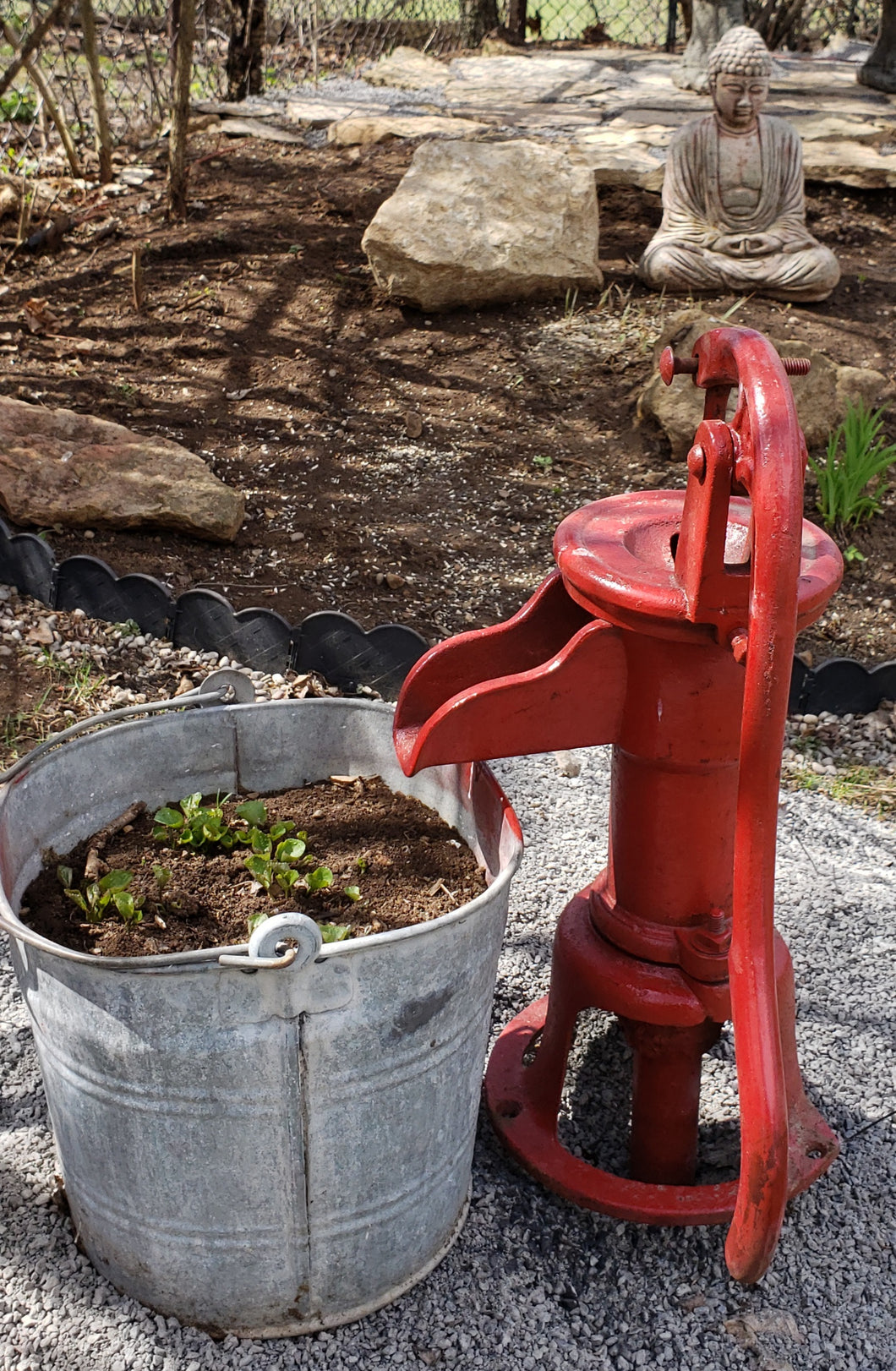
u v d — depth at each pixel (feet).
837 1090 7.84
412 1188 5.98
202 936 6.12
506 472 14.96
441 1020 5.59
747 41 17.61
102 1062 5.33
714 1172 7.26
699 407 14.90
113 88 26.63
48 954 5.18
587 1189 6.64
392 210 17.35
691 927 6.43
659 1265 6.63
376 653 11.67
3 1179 6.91
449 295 17.49
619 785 6.38
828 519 14.11
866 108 23.65
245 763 7.34
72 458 13.28
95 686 11.35
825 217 20.36
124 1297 6.24
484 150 18.26
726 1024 8.44
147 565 12.80
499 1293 6.42
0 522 12.48
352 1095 5.45
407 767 5.93
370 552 13.44
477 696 5.70
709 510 4.96
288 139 22.82
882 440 14.28
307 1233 5.77
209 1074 5.22
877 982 8.80
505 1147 7.07
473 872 6.70
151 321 17.13
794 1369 6.13
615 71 27.96
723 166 17.97
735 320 17.29
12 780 6.24
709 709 5.74
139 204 20.40
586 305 17.98
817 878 9.98
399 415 15.78
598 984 6.53
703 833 6.18
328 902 6.41
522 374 16.52
